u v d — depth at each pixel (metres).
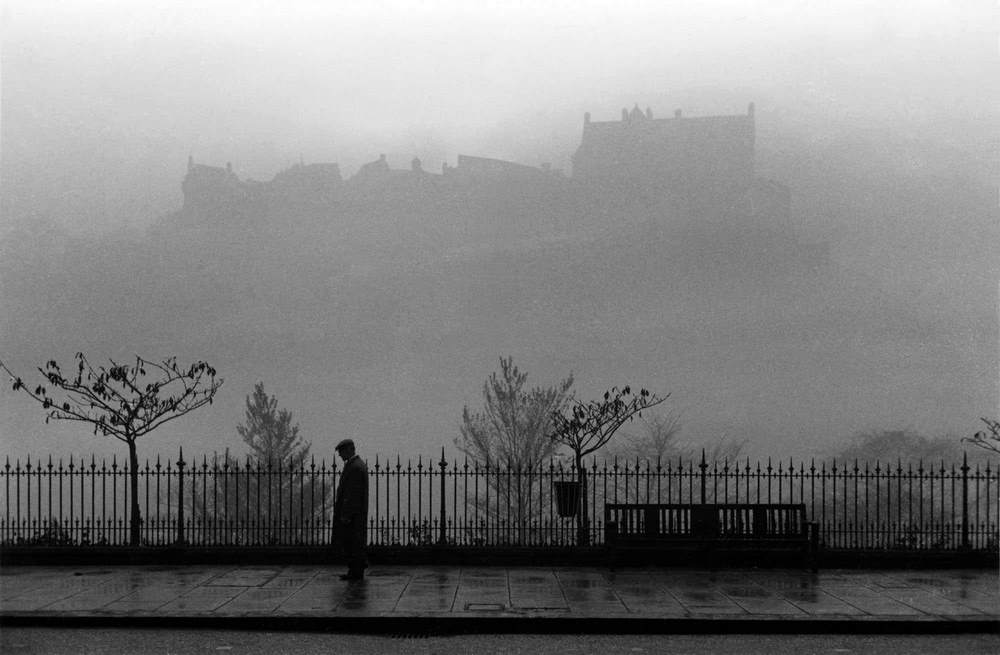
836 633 12.01
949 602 13.34
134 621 12.16
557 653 10.84
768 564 16.34
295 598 13.42
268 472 17.95
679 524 16.42
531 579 15.18
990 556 16.38
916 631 12.04
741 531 16.44
